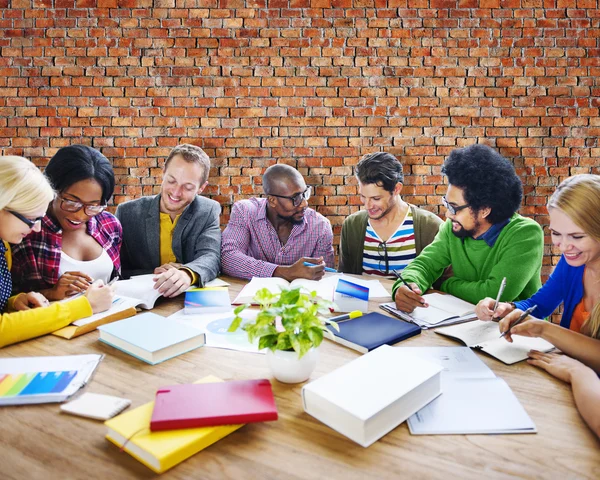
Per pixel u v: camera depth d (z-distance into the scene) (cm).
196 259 185
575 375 93
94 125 312
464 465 70
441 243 179
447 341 119
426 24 311
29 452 73
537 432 78
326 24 310
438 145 320
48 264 160
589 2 311
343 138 318
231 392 85
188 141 315
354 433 76
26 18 304
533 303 135
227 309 141
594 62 315
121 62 308
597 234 112
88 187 155
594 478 67
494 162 158
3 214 118
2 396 88
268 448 74
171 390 86
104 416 82
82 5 304
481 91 316
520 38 313
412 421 81
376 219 211
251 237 210
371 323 127
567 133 320
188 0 306
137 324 120
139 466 70
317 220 213
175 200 191
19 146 312
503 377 99
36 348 113
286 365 94
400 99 316
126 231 201
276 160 318
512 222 162
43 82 308
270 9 308
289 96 314
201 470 69
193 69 310
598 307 112
